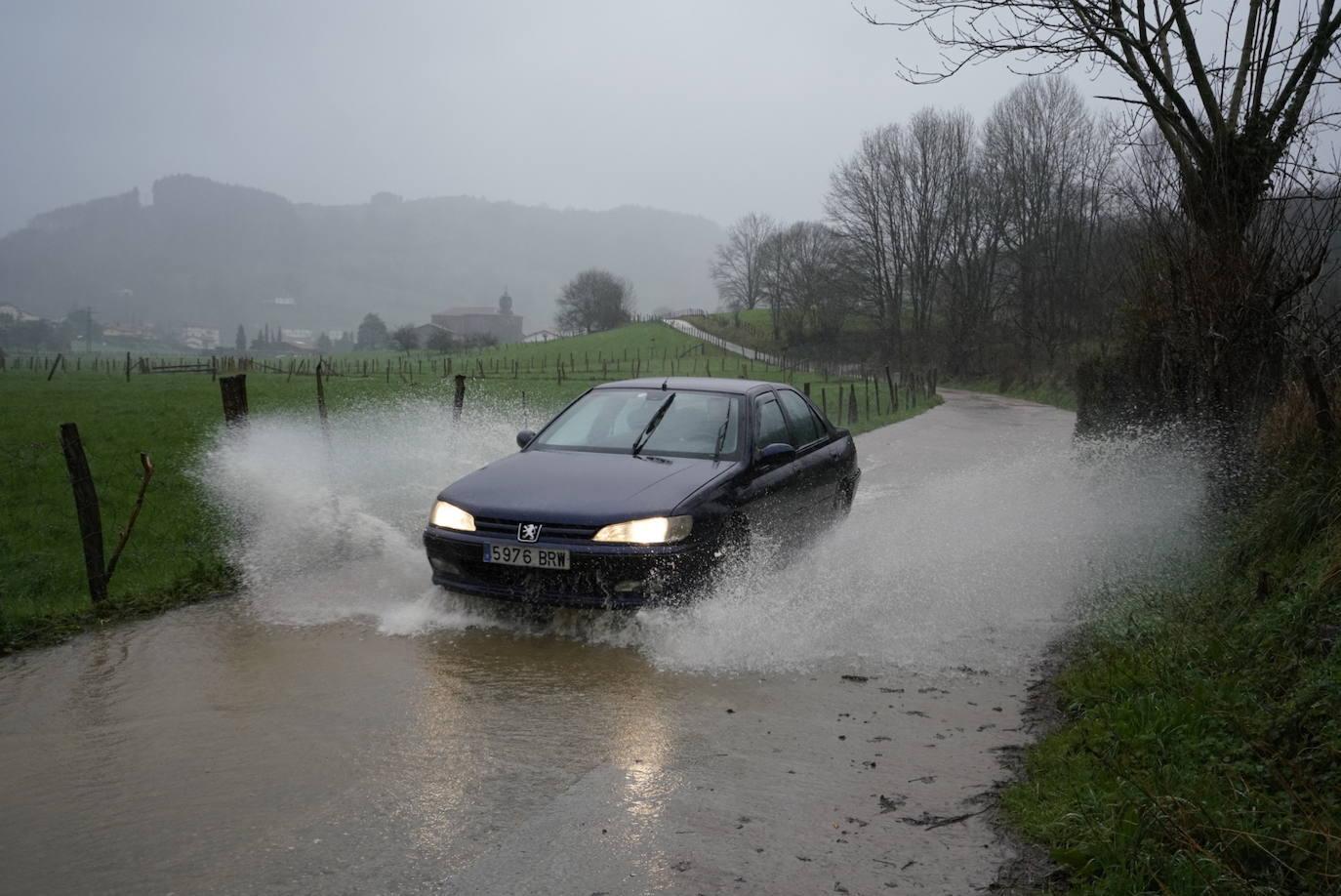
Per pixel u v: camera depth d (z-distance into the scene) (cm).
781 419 733
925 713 437
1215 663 421
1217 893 260
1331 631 391
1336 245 664
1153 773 331
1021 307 6231
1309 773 310
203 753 382
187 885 283
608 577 528
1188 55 729
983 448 1756
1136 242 884
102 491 1179
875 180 7406
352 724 414
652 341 12025
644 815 331
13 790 350
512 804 338
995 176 6288
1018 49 759
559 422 711
